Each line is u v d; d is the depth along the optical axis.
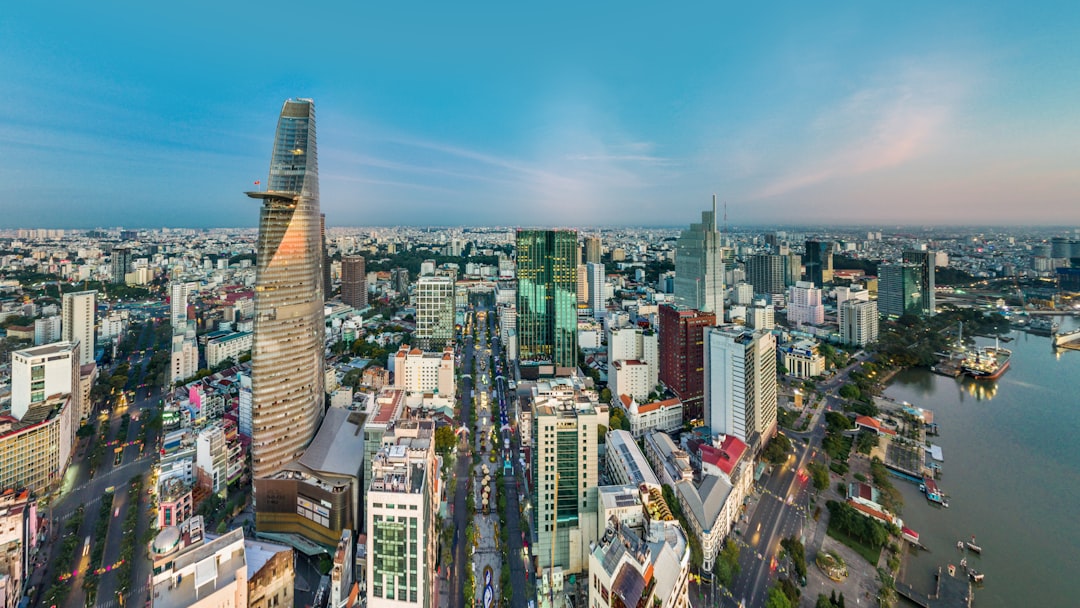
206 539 190.00
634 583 141.25
